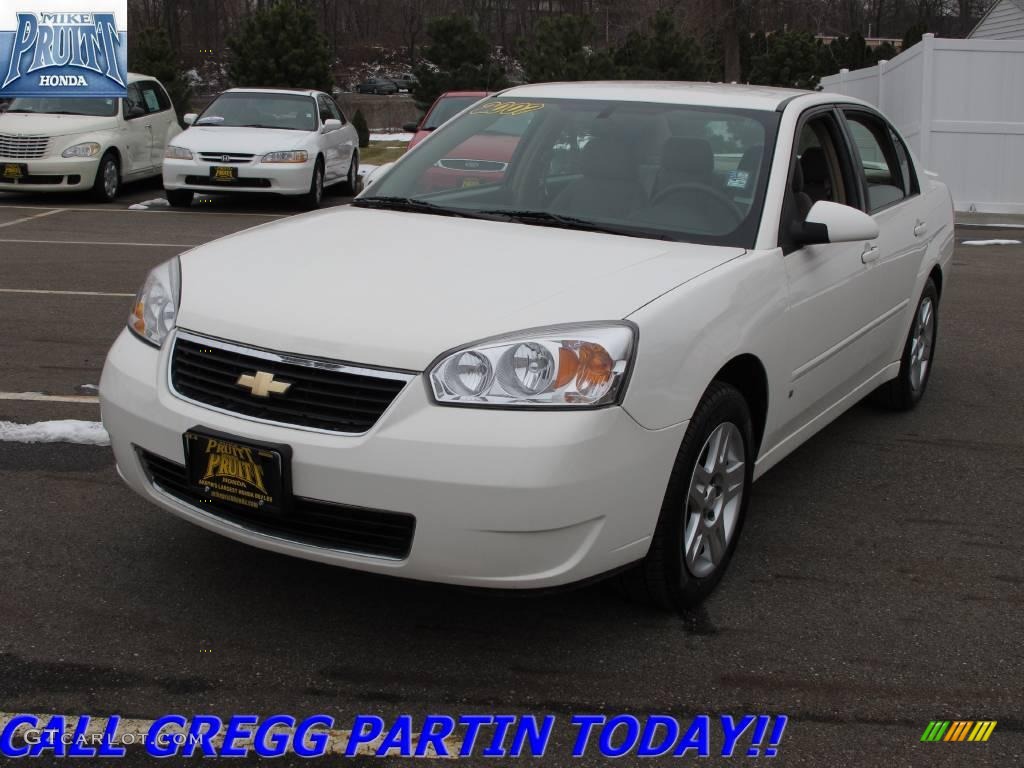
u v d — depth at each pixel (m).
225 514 3.06
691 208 3.81
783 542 3.99
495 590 2.85
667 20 27.84
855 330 4.42
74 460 4.49
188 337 3.12
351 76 71.56
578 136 4.21
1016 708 2.93
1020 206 14.70
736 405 3.38
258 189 13.49
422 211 4.09
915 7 72.69
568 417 2.77
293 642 3.12
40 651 3.02
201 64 62.94
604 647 3.16
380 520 2.82
